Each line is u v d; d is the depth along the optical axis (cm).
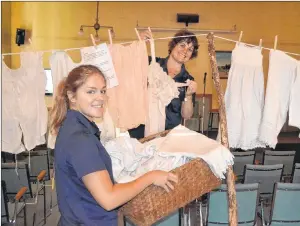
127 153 174
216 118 748
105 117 238
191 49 285
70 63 253
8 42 762
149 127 272
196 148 182
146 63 259
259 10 825
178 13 806
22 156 395
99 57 243
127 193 142
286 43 841
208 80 800
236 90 266
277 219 299
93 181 139
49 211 401
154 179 152
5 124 275
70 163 143
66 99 155
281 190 288
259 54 263
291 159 408
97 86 149
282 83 262
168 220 261
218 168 171
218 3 813
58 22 788
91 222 150
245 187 280
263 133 267
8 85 269
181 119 298
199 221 348
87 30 796
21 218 384
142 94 262
